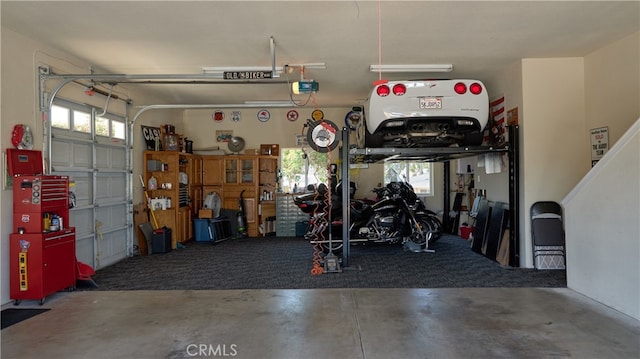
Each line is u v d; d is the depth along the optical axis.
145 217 6.57
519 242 5.10
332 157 8.45
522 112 5.01
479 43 4.39
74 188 4.90
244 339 2.92
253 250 6.45
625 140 3.28
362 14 3.58
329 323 3.21
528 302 3.67
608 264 3.52
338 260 5.10
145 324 3.23
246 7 3.42
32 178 3.79
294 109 8.51
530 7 3.47
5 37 3.81
